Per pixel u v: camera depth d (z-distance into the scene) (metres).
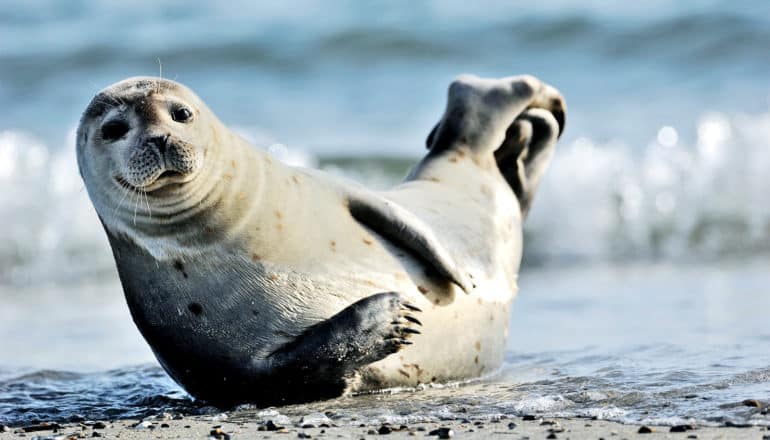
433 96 79.31
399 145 67.12
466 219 26.16
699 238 53.47
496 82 29.86
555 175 56.97
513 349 29.52
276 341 22.14
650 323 32.44
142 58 86.31
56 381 27.72
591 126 65.69
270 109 76.62
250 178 21.95
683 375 23.30
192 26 92.00
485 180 28.28
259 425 20.78
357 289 22.61
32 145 59.03
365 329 21.53
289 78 84.38
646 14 86.06
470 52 85.50
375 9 92.38
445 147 29.03
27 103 78.56
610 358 26.67
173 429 20.78
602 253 53.78
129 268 22.47
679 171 57.34
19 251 51.66
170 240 21.75
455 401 22.19
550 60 83.56
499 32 86.56
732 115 63.75
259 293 21.97
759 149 58.16
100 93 21.97
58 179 55.09
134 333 36.25
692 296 38.06
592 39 84.56
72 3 98.94
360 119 74.12
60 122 72.06
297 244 22.30
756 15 83.44
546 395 22.28
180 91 21.92
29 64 85.44
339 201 23.30
